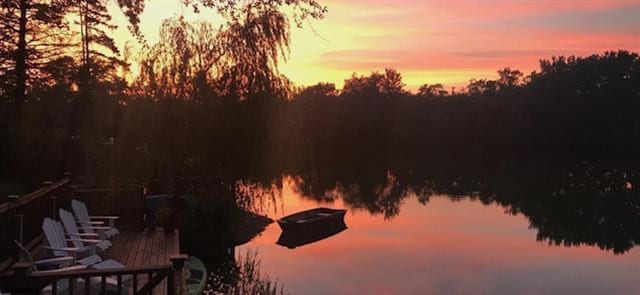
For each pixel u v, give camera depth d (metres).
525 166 57.34
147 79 14.18
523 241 19.88
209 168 13.52
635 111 67.88
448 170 51.78
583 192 36.41
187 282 10.02
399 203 30.09
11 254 7.02
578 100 70.69
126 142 14.88
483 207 29.06
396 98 79.19
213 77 13.60
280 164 13.70
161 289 6.79
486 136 76.44
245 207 13.78
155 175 13.87
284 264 15.11
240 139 13.31
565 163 61.19
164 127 13.69
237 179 13.51
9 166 16.59
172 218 11.13
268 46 13.42
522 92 77.00
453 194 34.50
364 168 52.12
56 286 5.50
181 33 13.97
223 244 13.29
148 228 11.23
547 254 17.67
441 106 79.75
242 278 12.68
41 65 22.78
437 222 23.88
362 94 75.62
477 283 13.90
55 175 16.75
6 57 20.98
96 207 11.31
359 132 73.38
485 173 49.03
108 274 5.42
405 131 78.19
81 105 22.23
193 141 13.52
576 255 17.72
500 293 13.09
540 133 72.31
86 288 5.38
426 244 18.83
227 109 13.25
